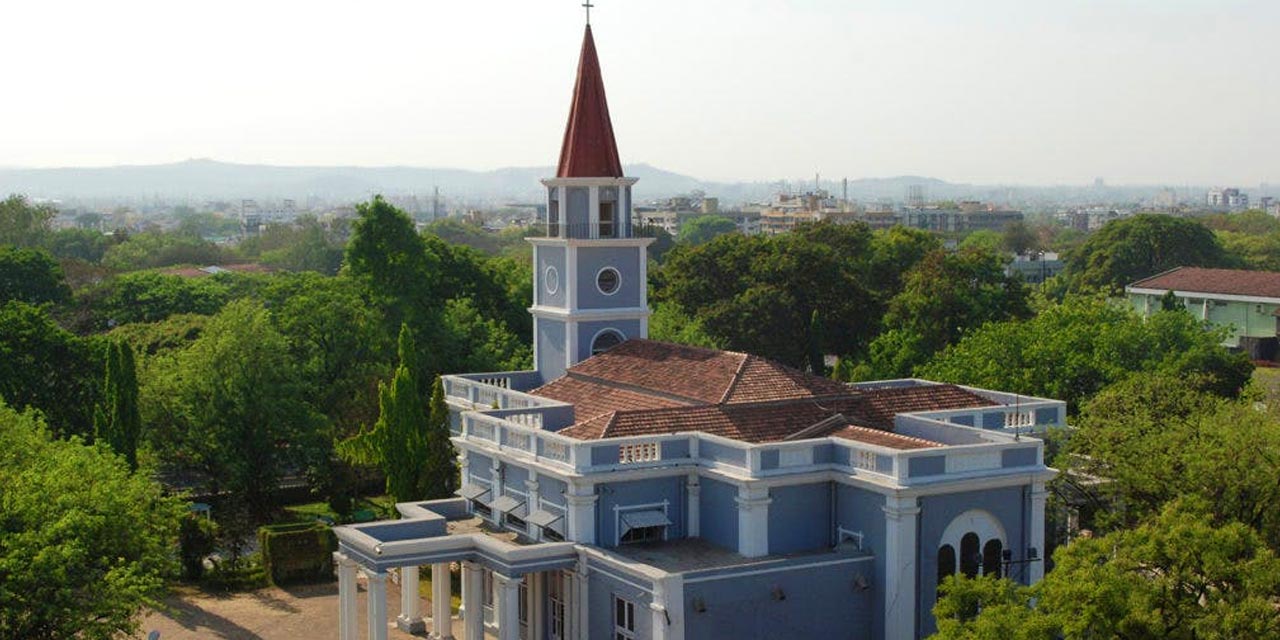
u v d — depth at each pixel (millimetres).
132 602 40688
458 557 44938
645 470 44312
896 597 41375
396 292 85312
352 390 77562
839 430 46781
